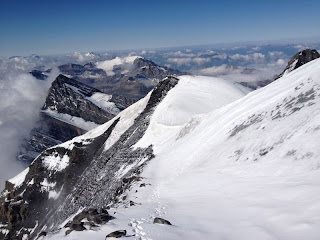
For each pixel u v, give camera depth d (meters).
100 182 88.69
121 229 18.50
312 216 16.92
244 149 36.19
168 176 47.00
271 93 48.75
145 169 57.12
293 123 31.86
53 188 142.62
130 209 26.78
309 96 35.06
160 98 128.25
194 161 48.03
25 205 140.75
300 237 15.27
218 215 21.50
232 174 31.28
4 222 144.50
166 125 90.44
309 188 20.52
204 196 27.69
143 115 121.00
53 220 115.44
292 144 28.33
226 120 54.19
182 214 23.33
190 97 112.50
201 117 71.38
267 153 30.89
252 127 40.62
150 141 88.00
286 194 21.05
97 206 68.81
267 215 19.09
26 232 133.62
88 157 136.00
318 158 23.98
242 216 20.19
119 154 98.06
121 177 72.44
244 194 24.22
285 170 25.62
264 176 26.88
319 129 27.03
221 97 116.12
